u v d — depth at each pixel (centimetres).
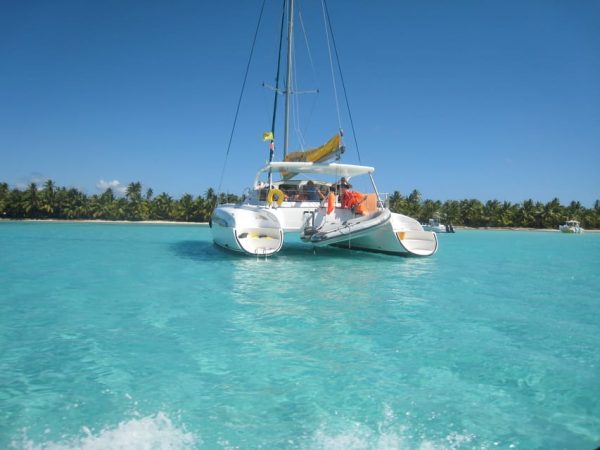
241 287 632
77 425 230
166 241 1675
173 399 261
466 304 550
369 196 1003
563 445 217
